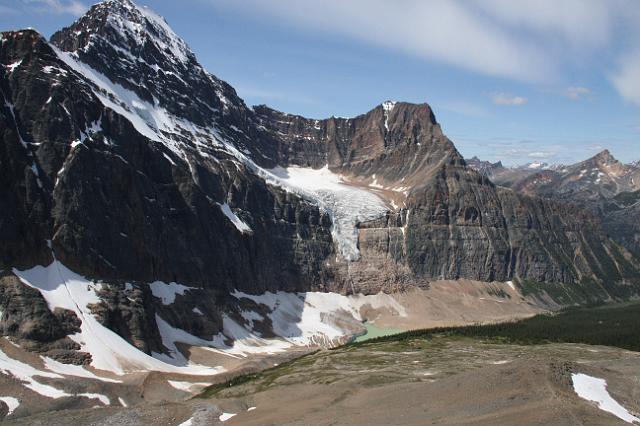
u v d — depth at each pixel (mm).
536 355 173500
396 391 114750
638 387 107312
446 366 154750
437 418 97938
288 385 141625
